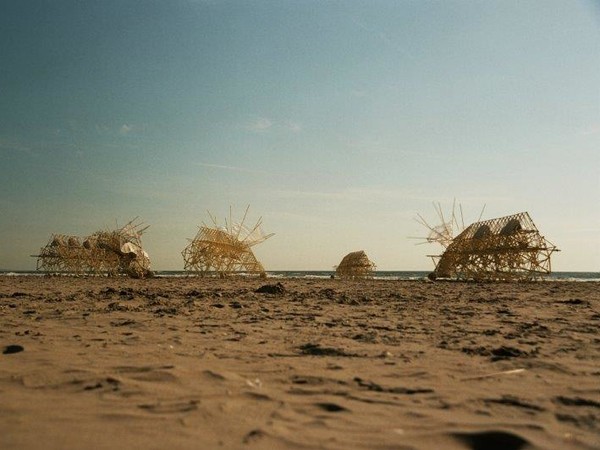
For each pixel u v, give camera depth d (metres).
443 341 6.35
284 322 8.55
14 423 2.84
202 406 3.22
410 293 19.28
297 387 3.85
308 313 10.27
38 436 2.61
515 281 37.41
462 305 12.94
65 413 3.06
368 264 51.16
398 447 2.56
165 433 2.69
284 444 2.55
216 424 2.87
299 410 3.21
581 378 4.24
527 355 5.32
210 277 50.62
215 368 4.52
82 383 3.88
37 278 43.34
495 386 3.94
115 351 5.41
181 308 10.91
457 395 3.64
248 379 4.10
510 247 37.12
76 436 2.62
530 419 3.08
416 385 3.95
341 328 7.75
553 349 5.73
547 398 3.57
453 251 43.03
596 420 3.06
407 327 7.94
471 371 4.51
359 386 3.91
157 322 8.28
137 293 16.80
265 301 13.74
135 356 5.11
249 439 2.60
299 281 38.56
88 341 6.15
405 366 4.73
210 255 49.94
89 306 11.52
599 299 16.11
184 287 23.75
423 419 3.05
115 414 3.04
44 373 4.21
